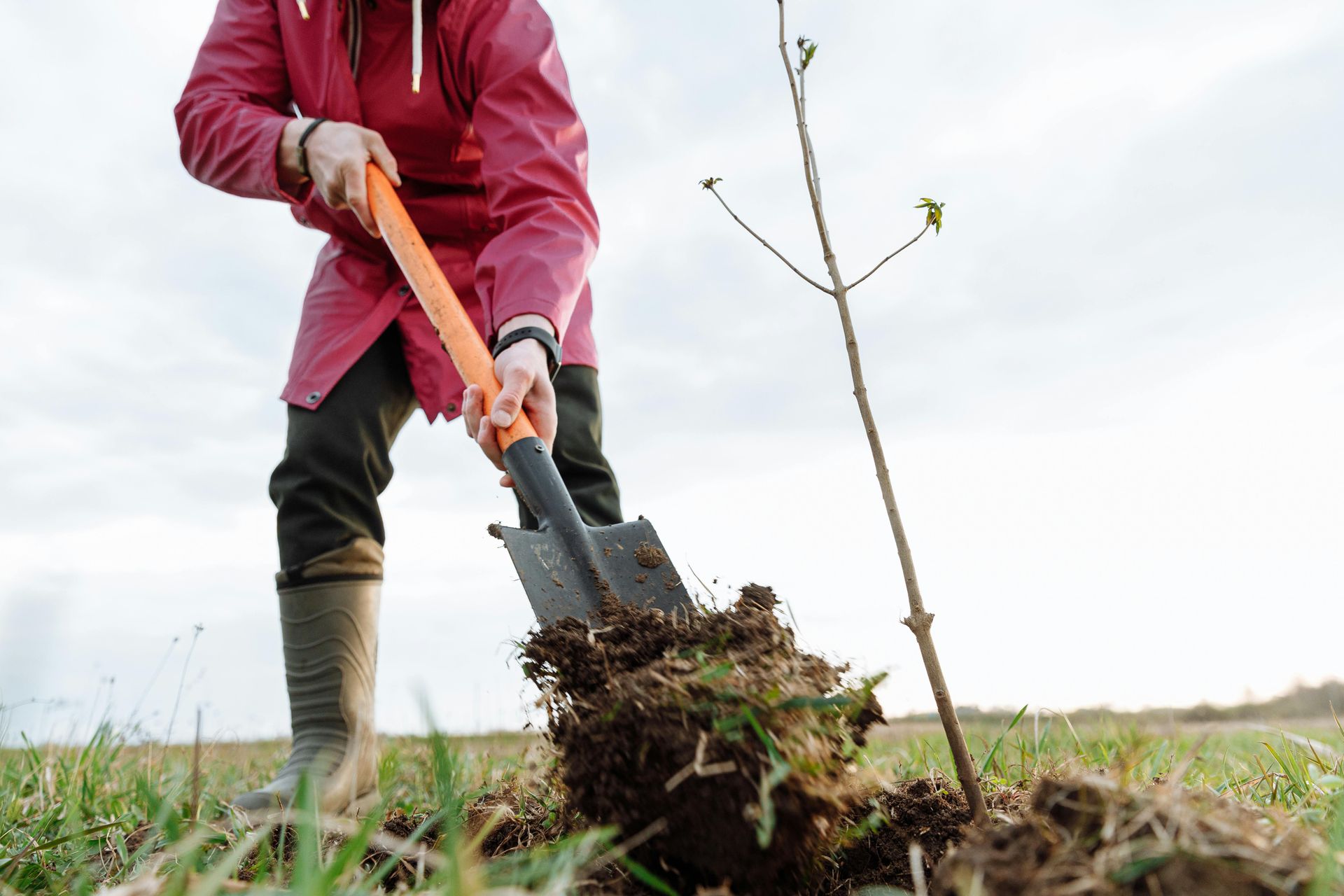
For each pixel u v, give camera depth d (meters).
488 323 2.01
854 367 1.43
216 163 2.24
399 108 2.24
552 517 1.64
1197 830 0.91
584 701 1.22
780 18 1.54
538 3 2.35
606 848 1.22
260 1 2.36
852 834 1.26
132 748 2.89
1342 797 1.20
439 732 1.10
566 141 2.17
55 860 1.52
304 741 2.09
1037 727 2.00
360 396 2.20
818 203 1.49
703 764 1.09
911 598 1.36
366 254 2.32
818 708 1.16
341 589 2.14
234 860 0.95
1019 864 0.94
